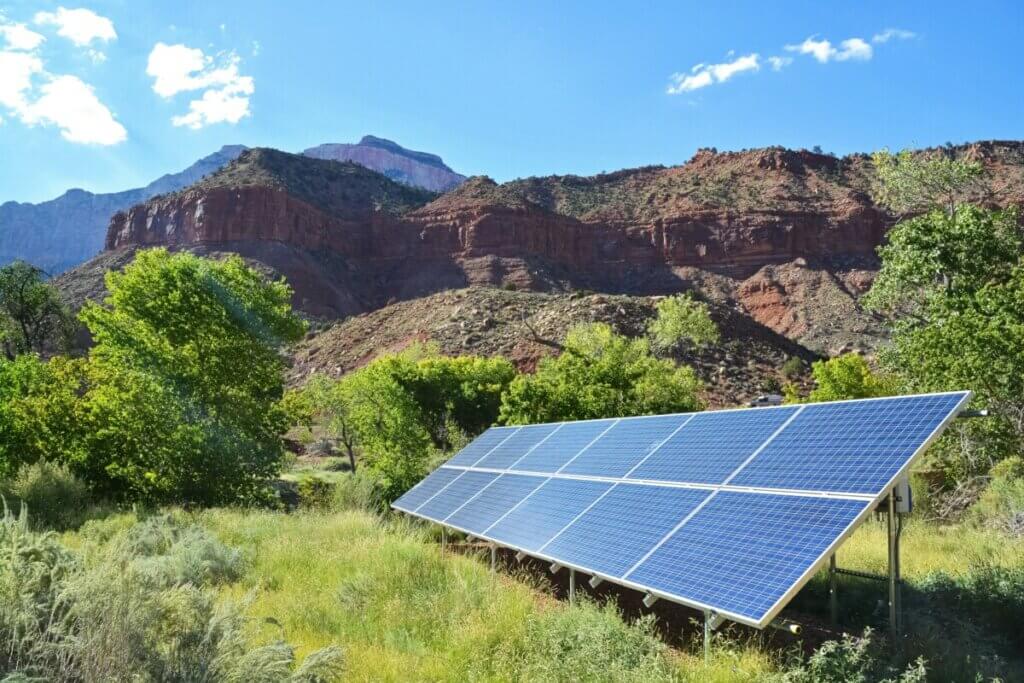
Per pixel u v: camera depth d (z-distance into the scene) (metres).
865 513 6.13
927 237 26.12
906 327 27.06
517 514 11.15
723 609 6.06
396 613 8.81
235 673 5.61
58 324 63.00
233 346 28.23
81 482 20.41
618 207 197.75
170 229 168.38
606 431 12.82
